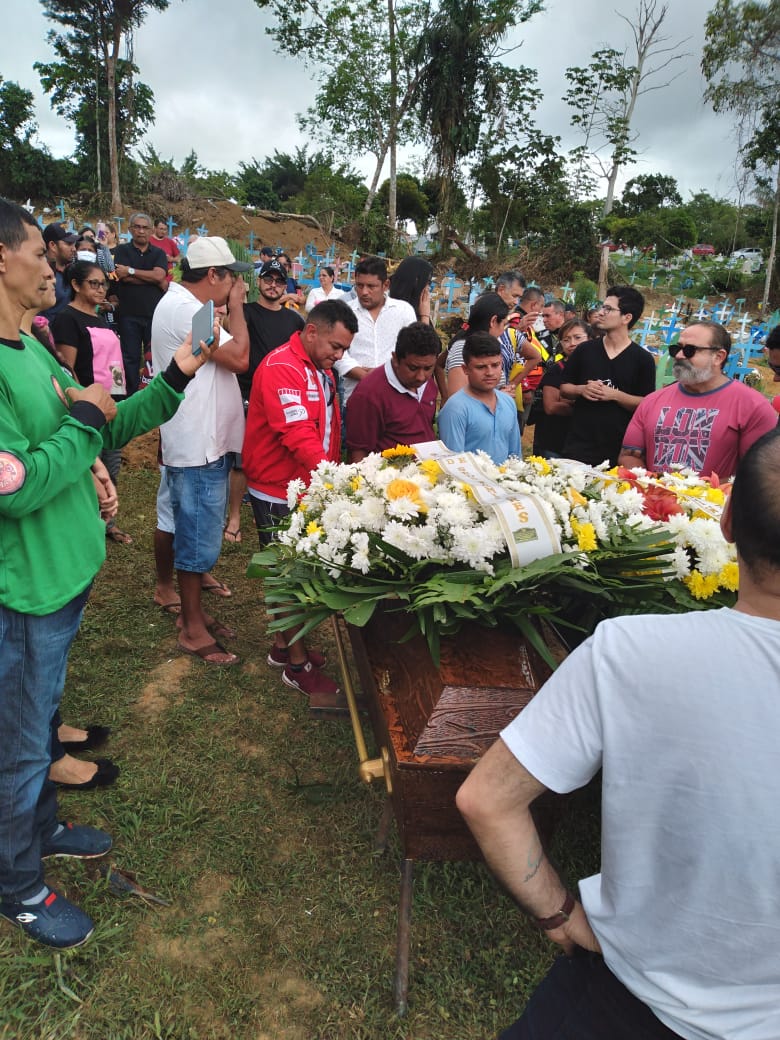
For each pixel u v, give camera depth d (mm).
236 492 4820
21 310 1743
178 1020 1859
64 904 2051
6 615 1775
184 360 2176
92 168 30422
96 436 1811
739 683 904
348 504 2012
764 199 32281
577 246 27109
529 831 1090
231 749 2871
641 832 970
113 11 25641
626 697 956
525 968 2035
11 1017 1818
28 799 1904
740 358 14469
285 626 1972
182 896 2215
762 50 28469
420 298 4879
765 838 883
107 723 2953
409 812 1733
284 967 2020
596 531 1952
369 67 25875
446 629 1813
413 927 2146
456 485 2057
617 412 4262
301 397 3035
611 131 31938
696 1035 985
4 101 29328
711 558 1942
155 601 3902
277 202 41719
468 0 23859
